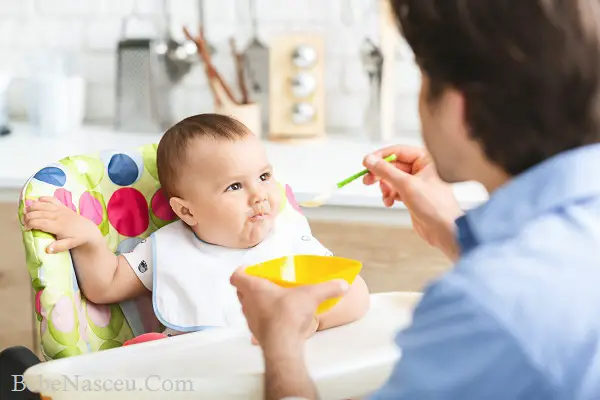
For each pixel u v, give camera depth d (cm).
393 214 242
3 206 255
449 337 84
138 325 182
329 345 132
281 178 246
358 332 137
